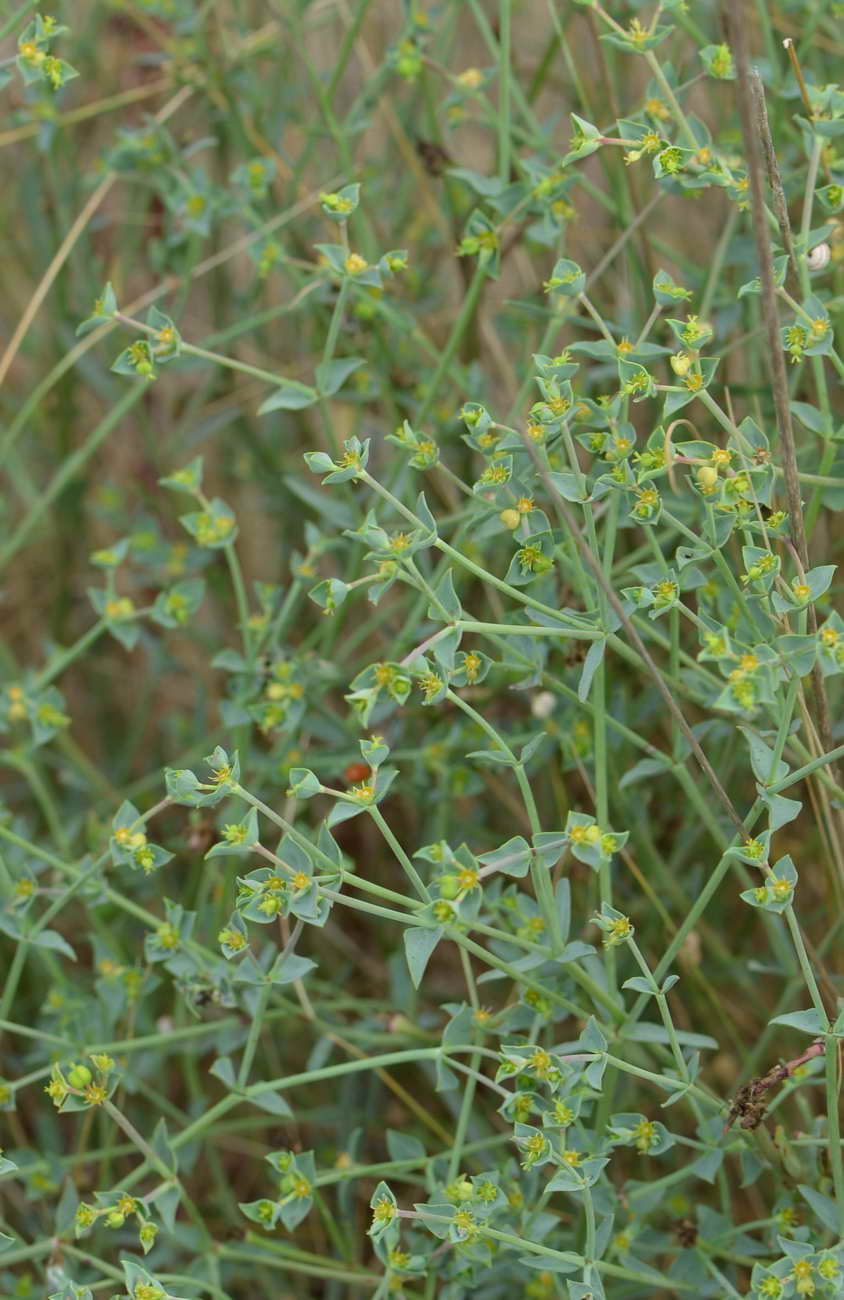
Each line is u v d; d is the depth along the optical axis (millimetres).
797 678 568
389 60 704
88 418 834
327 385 642
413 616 677
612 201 707
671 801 710
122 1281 610
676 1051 588
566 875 704
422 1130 716
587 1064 601
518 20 805
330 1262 646
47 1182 663
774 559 573
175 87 764
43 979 740
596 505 661
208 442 826
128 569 809
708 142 622
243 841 569
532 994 614
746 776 697
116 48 811
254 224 721
